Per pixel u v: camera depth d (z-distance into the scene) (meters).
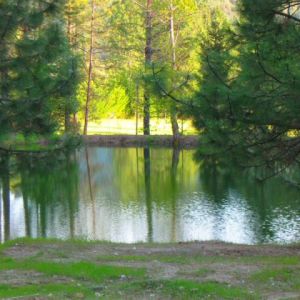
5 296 8.73
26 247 13.61
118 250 13.56
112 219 21.45
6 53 13.36
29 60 13.41
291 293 9.25
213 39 21.73
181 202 24.75
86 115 50.41
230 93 11.93
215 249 13.98
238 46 13.80
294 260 12.12
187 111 12.37
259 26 12.92
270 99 12.05
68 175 33.06
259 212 22.34
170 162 38.22
